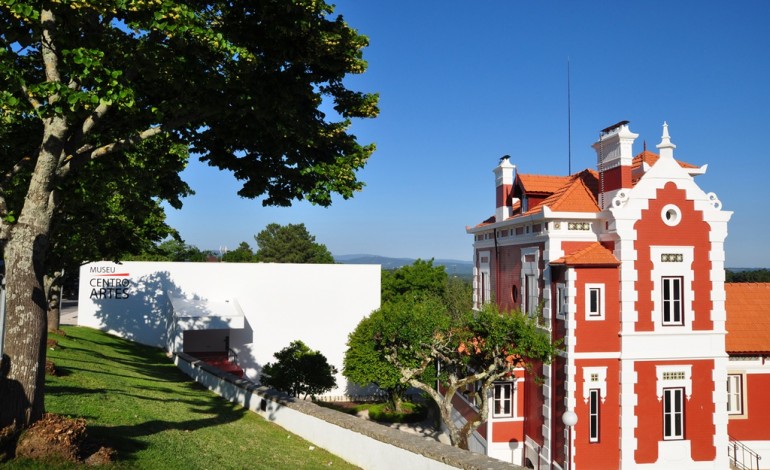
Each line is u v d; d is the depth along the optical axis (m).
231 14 13.30
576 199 25.08
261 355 47.72
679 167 23.77
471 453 14.36
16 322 10.96
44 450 10.60
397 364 25.23
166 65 12.32
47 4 10.62
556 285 24.33
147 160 17.62
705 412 23.41
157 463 12.40
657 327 23.28
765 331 27.19
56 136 11.38
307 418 19.69
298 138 15.31
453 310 38.31
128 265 46.66
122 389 21.64
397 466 15.58
